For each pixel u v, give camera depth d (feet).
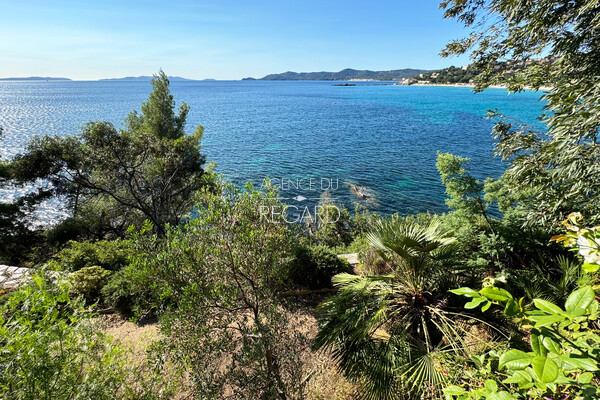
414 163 92.89
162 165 39.34
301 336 12.35
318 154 107.55
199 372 10.37
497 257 19.29
